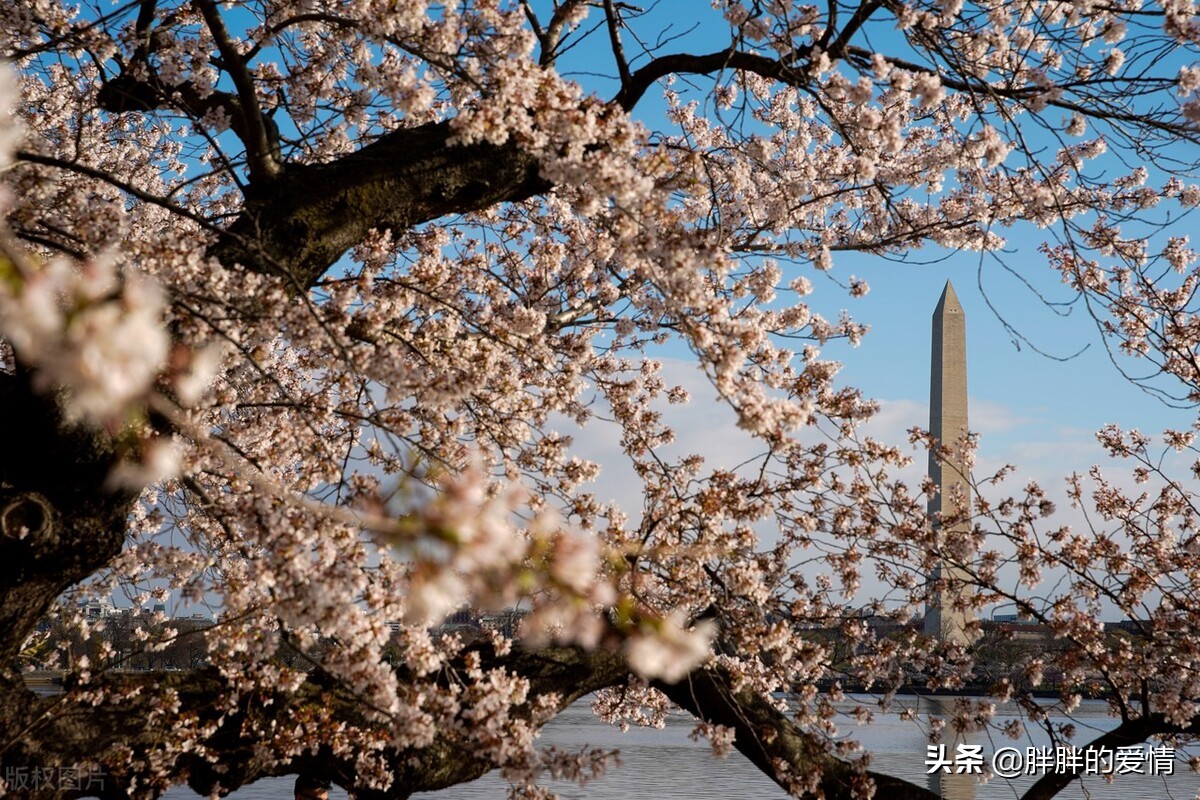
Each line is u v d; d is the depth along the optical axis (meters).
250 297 4.75
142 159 9.68
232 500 5.28
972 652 7.59
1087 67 6.51
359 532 4.54
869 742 32.94
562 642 6.85
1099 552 7.97
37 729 5.34
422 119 7.96
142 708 5.68
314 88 7.61
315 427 5.85
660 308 6.61
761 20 6.10
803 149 8.84
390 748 6.13
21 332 1.22
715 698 6.85
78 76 9.02
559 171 4.45
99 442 4.40
